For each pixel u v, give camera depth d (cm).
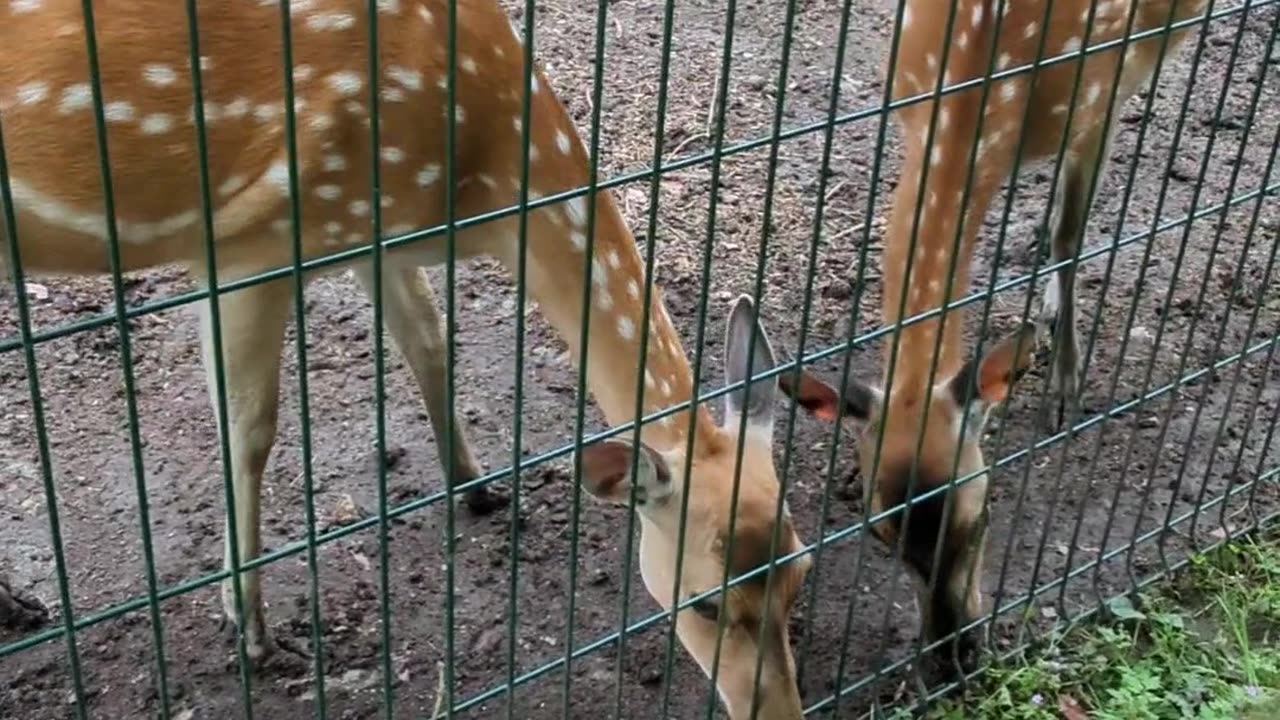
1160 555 181
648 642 172
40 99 134
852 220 250
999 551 185
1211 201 257
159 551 181
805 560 150
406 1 143
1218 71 295
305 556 181
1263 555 185
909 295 178
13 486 188
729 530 136
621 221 157
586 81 279
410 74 144
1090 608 176
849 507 194
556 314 158
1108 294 234
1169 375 217
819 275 236
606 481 143
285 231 147
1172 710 162
